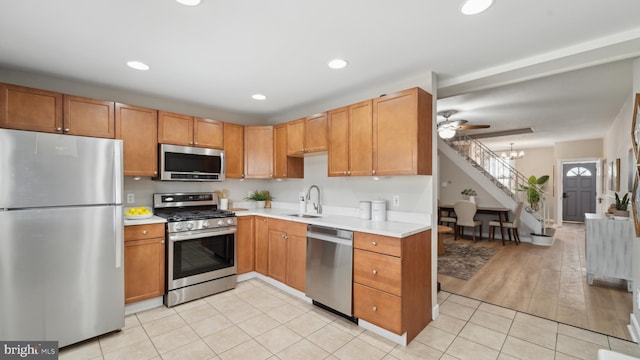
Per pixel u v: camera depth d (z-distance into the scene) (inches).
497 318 101.3
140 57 88.8
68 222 81.7
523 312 105.9
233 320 99.7
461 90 111.0
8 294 73.7
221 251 126.3
